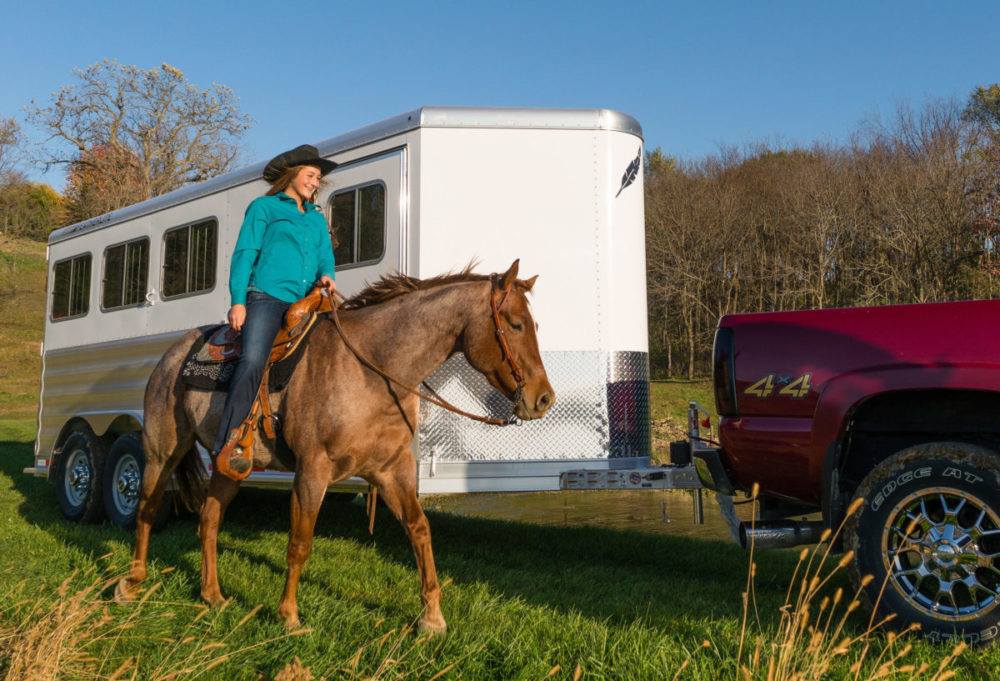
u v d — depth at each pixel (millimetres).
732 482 4914
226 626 4348
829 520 4320
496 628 4199
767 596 5266
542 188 6441
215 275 7914
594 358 6316
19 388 33062
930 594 4426
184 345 5484
